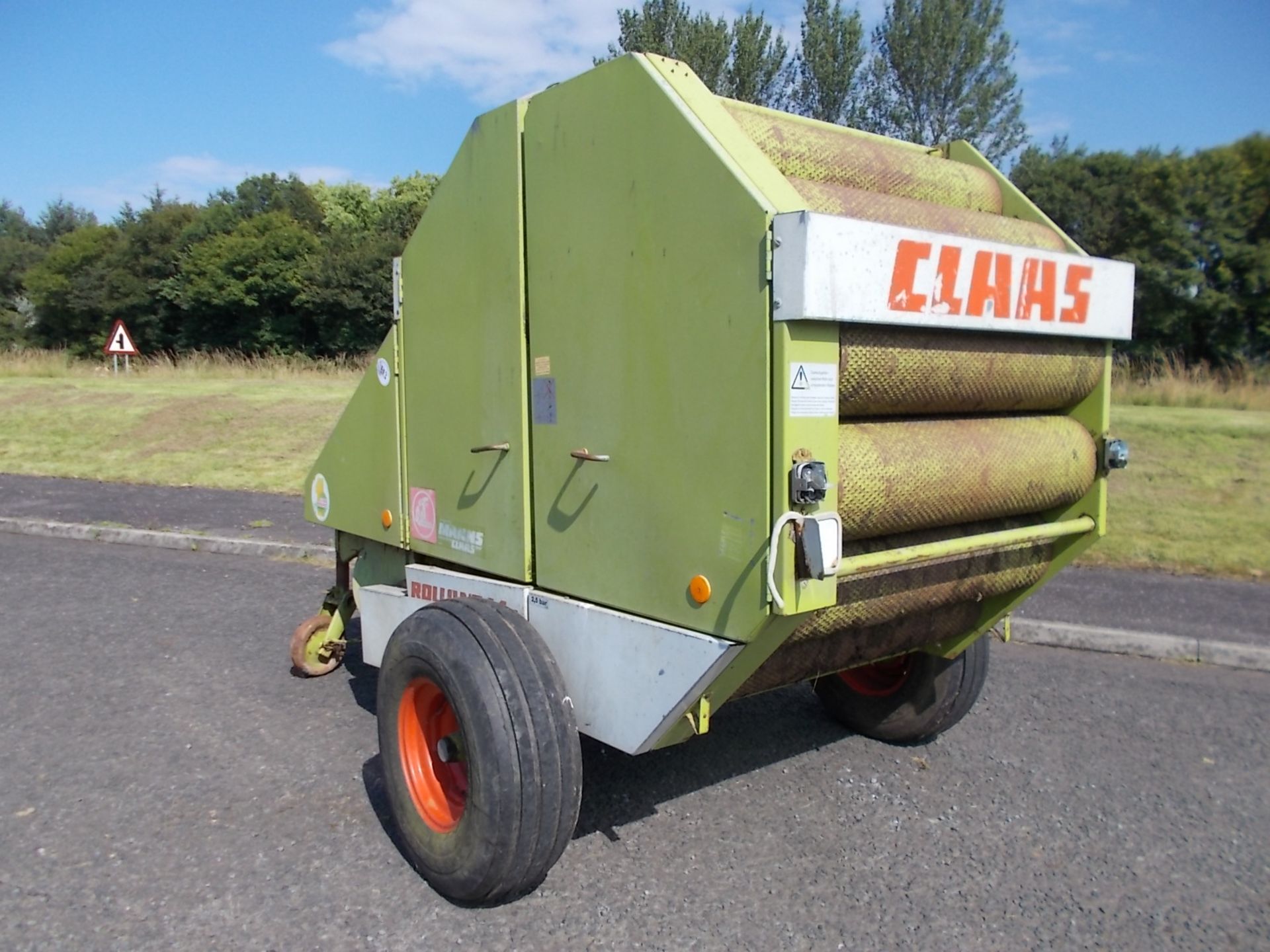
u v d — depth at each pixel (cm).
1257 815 411
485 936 314
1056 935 322
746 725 502
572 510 333
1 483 1281
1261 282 2834
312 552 911
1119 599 725
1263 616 683
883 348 281
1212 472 1055
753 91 3247
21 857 365
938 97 3406
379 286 4100
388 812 404
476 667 309
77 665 598
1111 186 3062
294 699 539
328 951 307
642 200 294
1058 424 366
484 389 373
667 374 290
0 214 7569
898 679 466
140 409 1673
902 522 305
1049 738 491
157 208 5012
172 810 404
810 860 366
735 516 271
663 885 347
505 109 349
